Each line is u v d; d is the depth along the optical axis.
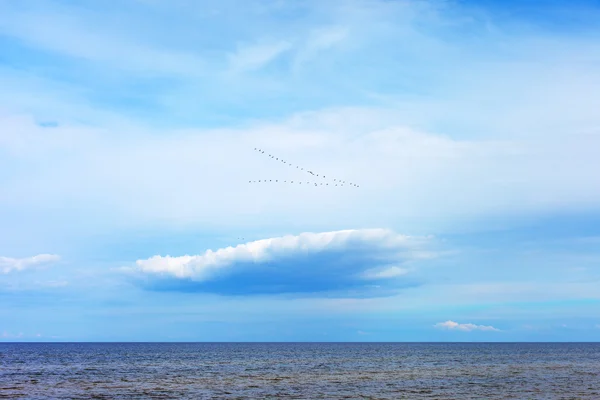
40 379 81.19
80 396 62.53
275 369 103.81
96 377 84.88
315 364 120.31
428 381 80.38
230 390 68.50
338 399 61.16
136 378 83.62
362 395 64.44
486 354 180.38
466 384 76.31
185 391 67.31
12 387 70.44
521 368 107.62
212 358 147.88
